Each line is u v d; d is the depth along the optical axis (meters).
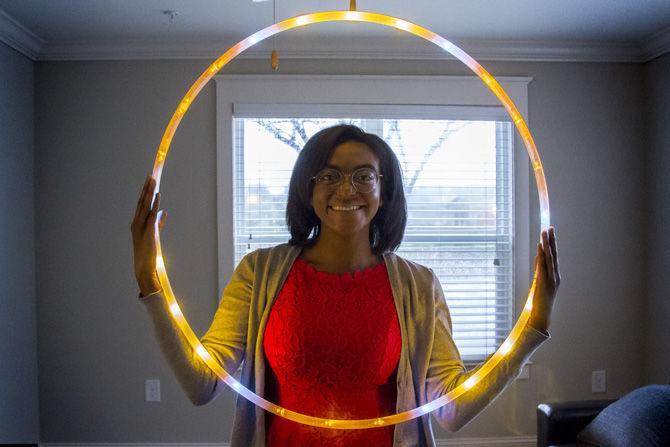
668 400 2.27
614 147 3.28
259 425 1.12
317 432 1.10
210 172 3.12
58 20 2.78
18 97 2.98
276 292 1.14
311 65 3.13
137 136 3.13
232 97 3.10
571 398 3.29
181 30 2.91
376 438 1.10
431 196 3.20
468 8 2.67
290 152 3.16
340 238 1.16
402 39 3.06
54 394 3.17
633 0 2.61
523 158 3.21
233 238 3.12
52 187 3.14
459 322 3.24
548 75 3.24
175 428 3.17
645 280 3.31
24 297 3.05
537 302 1.09
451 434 3.23
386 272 1.17
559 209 3.26
